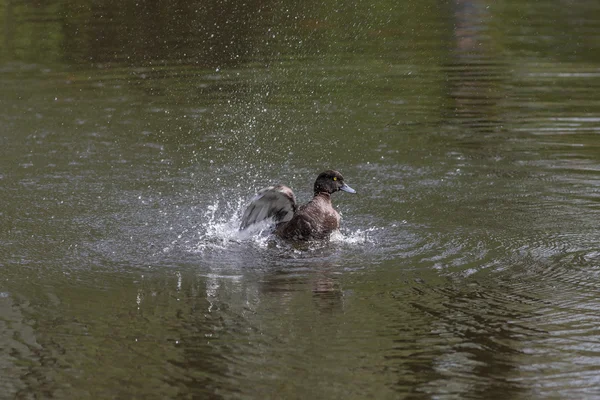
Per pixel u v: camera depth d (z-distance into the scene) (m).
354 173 18.62
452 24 34.12
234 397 8.89
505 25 34.00
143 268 13.12
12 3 37.47
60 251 13.96
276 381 9.23
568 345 9.97
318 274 12.73
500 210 15.75
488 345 10.03
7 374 9.53
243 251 13.94
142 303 11.62
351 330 10.55
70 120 23.44
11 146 21.11
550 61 28.52
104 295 11.95
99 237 14.70
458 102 24.30
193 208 16.52
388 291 11.91
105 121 23.39
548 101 23.94
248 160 19.92
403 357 9.77
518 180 17.59
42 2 37.44
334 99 25.17
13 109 24.45
